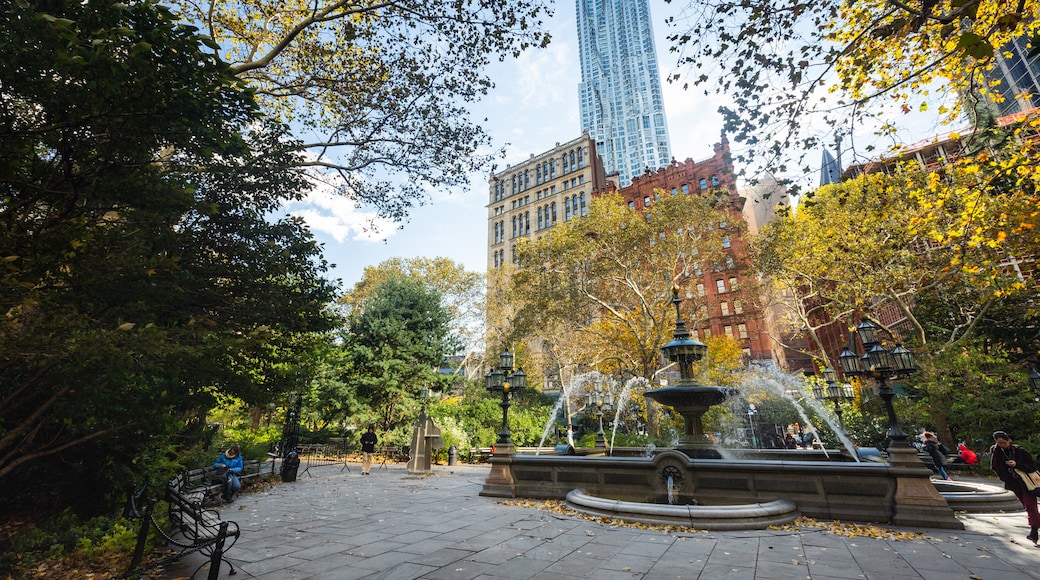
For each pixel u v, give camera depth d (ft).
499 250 265.34
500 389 39.99
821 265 83.87
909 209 59.57
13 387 16.15
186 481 32.24
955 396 57.21
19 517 22.48
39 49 11.82
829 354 166.71
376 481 48.88
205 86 15.30
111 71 12.25
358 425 78.07
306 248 27.66
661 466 30.66
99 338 12.73
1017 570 17.13
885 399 27.89
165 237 20.20
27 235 14.34
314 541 22.31
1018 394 53.83
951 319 72.38
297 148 28.19
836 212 75.46
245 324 23.94
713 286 158.10
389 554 19.92
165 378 18.40
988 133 28.96
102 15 12.57
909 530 23.57
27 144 14.07
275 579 16.55
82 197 15.99
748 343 147.43
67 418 18.40
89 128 14.24
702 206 91.56
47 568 17.58
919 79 24.63
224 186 24.67
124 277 16.44
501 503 33.60
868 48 22.81
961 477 49.21
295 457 49.26
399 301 86.84
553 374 136.26
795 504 26.94
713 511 24.41
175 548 20.65
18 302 12.48
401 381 81.82
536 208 251.39
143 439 23.26
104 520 21.88
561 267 104.68
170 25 13.47
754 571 17.16
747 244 102.27
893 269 70.49
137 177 15.93
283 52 43.32
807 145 20.99
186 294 20.72
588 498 29.32
